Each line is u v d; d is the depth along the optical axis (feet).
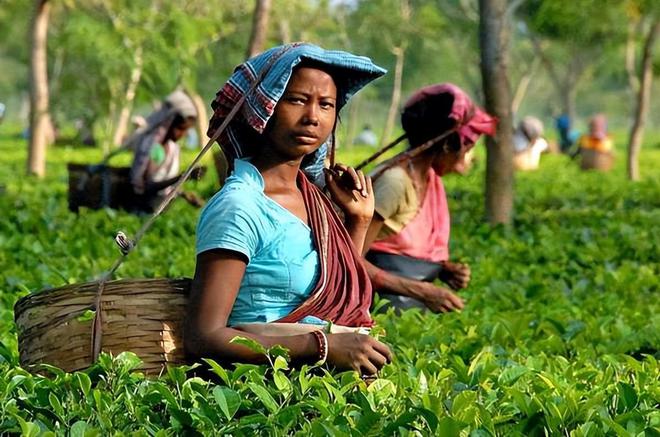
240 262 19.29
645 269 42.86
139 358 19.72
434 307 28.43
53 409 19.26
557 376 22.17
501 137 59.98
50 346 20.11
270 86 19.12
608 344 28.81
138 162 57.93
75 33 97.96
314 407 19.15
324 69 19.70
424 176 30.07
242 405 19.15
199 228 19.49
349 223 21.45
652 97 409.28
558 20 114.21
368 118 346.74
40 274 37.86
